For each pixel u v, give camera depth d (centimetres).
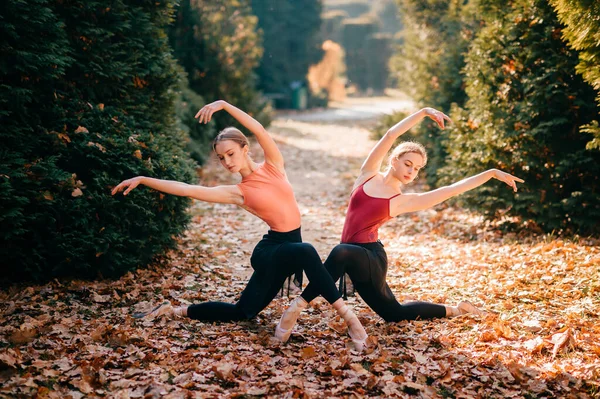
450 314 471
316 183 1260
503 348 412
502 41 780
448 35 1316
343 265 421
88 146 558
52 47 555
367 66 5047
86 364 374
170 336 433
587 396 345
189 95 1398
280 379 362
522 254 668
